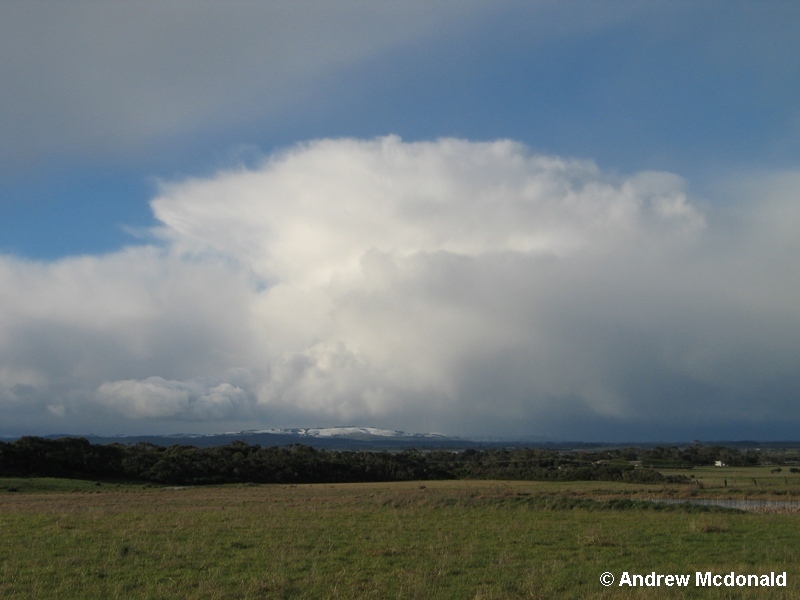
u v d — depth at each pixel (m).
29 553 20.22
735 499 53.31
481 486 76.44
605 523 29.48
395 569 18.02
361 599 14.66
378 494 51.75
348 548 21.55
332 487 78.44
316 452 114.19
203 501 47.75
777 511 38.31
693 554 20.86
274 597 14.95
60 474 84.50
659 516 33.03
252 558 19.70
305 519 30.89
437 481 98.75
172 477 89.88
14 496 57.00
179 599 14.66
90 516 32.16
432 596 15.05
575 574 17.47
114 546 21.48
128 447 100.06
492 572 17.64
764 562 19.59
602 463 127.44
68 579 16.53
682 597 14.67
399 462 109.75
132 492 66.88
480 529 26.94
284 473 98.06
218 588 15.57
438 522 29.77
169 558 19.42
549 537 24.47
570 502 37.84
